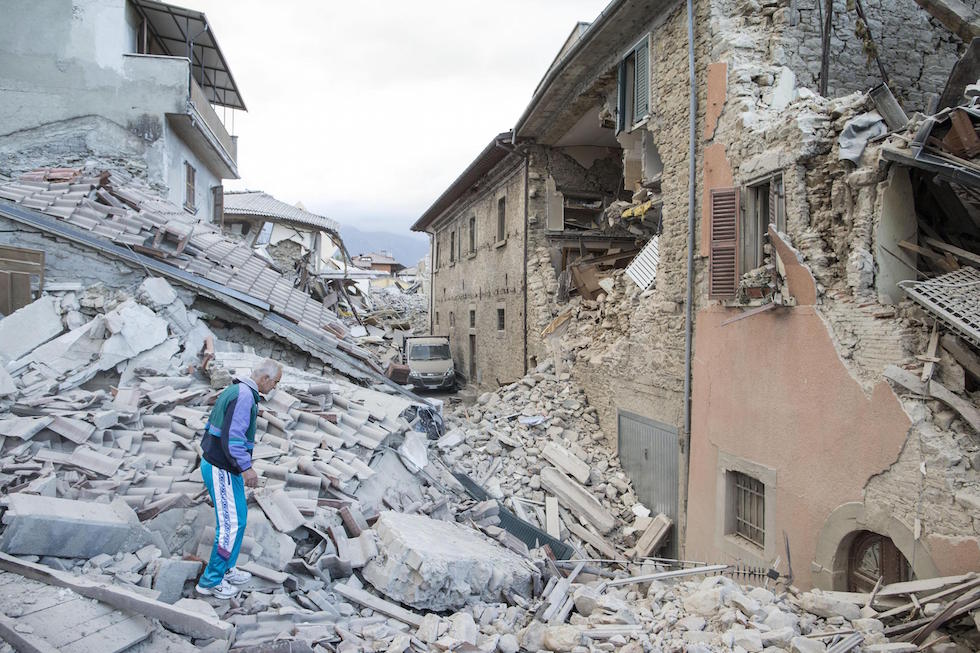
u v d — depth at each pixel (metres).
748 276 7.61
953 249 5.74
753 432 7.55
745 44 8.58
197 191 17.44
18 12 13.15
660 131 10.54
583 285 15.14
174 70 13.73
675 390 9.62
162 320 8.05
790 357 6.94
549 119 15.74
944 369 5.35
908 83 9.52
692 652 4.43
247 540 4.75
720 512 8.19
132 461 5.36
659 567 8.61
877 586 5.46
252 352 9.78
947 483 5.01
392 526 5.62
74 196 9.89
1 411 5.62
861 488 5.89
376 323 32.91
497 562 6.12
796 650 4.39
